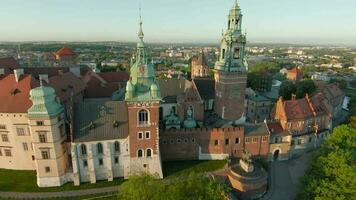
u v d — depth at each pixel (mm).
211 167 77438
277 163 85938
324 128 100812
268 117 116312
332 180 59125
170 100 93875
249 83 165875
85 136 66375
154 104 66812
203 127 83625
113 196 64000
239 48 88062
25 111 67812
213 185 53781
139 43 66062
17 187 66188
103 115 69562
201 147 80938
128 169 71125
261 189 68875
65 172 68250
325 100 113812
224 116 92188
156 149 70688
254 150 84500
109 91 108438
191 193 51344
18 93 71938
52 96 64562
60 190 65688
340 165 58000
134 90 66125
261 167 75438
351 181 54938
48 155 65000
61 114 66375
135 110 66375
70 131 68188
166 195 49250
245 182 67188
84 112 69062
